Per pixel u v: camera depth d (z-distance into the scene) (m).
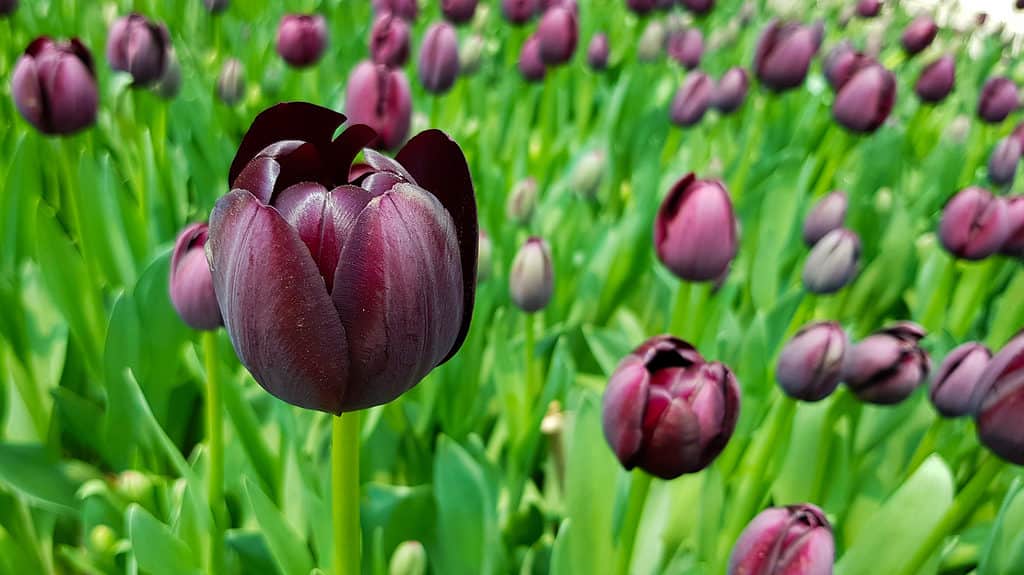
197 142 1.14
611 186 1.28
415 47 1.76
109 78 1.39
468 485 0.80
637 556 0.83
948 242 0.98
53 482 0.87
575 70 1.67
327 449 0.89
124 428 0.88
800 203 1.18
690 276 0.82
